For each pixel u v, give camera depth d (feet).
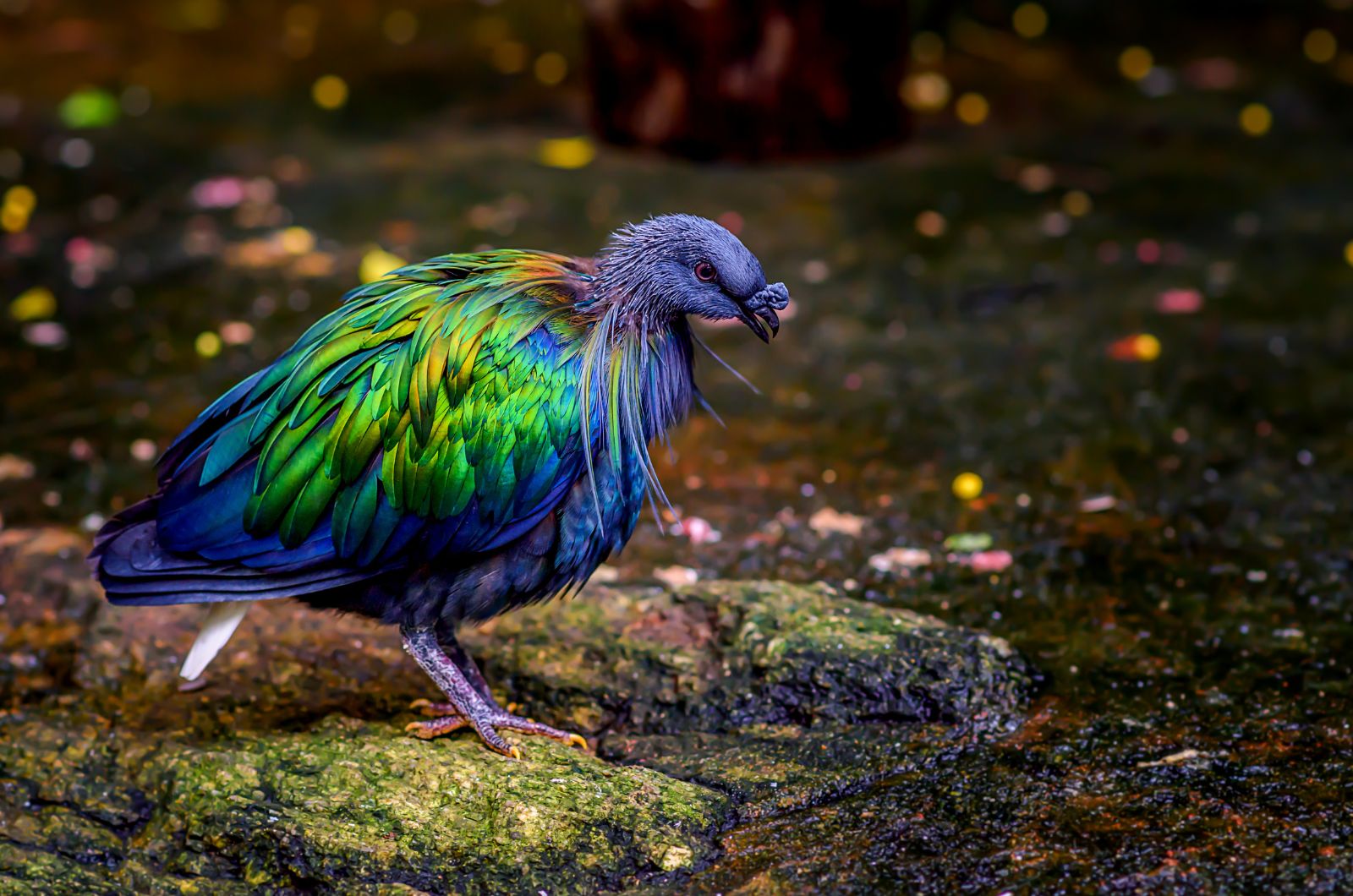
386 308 21.63
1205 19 67.05
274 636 26.04
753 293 21.74
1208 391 35.24
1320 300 40.11
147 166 50.83
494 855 20.24
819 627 25.03
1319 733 22.77
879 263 43.16
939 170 50.62
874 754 22.77
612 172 50.11
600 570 28.40
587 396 21.18
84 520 30.17
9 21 66.44
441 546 21.40
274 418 21.29
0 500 30.94
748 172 50.37
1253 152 52.13
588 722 23.99
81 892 19.79
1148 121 55.47
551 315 21.48
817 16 49.16
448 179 49.52
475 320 21.07
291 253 43.83
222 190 48.62
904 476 31.89
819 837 20.75
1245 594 26.96
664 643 25.35
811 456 32.89
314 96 58.08
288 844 20.34
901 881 19.60
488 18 67.56
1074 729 23.15
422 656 22.56
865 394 35.76
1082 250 44.01
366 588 22.02
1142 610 26.58
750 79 49.62
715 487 31.68
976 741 23.00
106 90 58.13
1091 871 19.61
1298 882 19.19
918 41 63.82
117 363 37.32
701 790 21.67
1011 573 27.96
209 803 21.11
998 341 38.34
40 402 35.37
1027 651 25.40
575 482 21.61
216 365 37.14
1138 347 37.37
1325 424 33.42
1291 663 24.76
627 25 50.01
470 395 20.90
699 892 19.69
